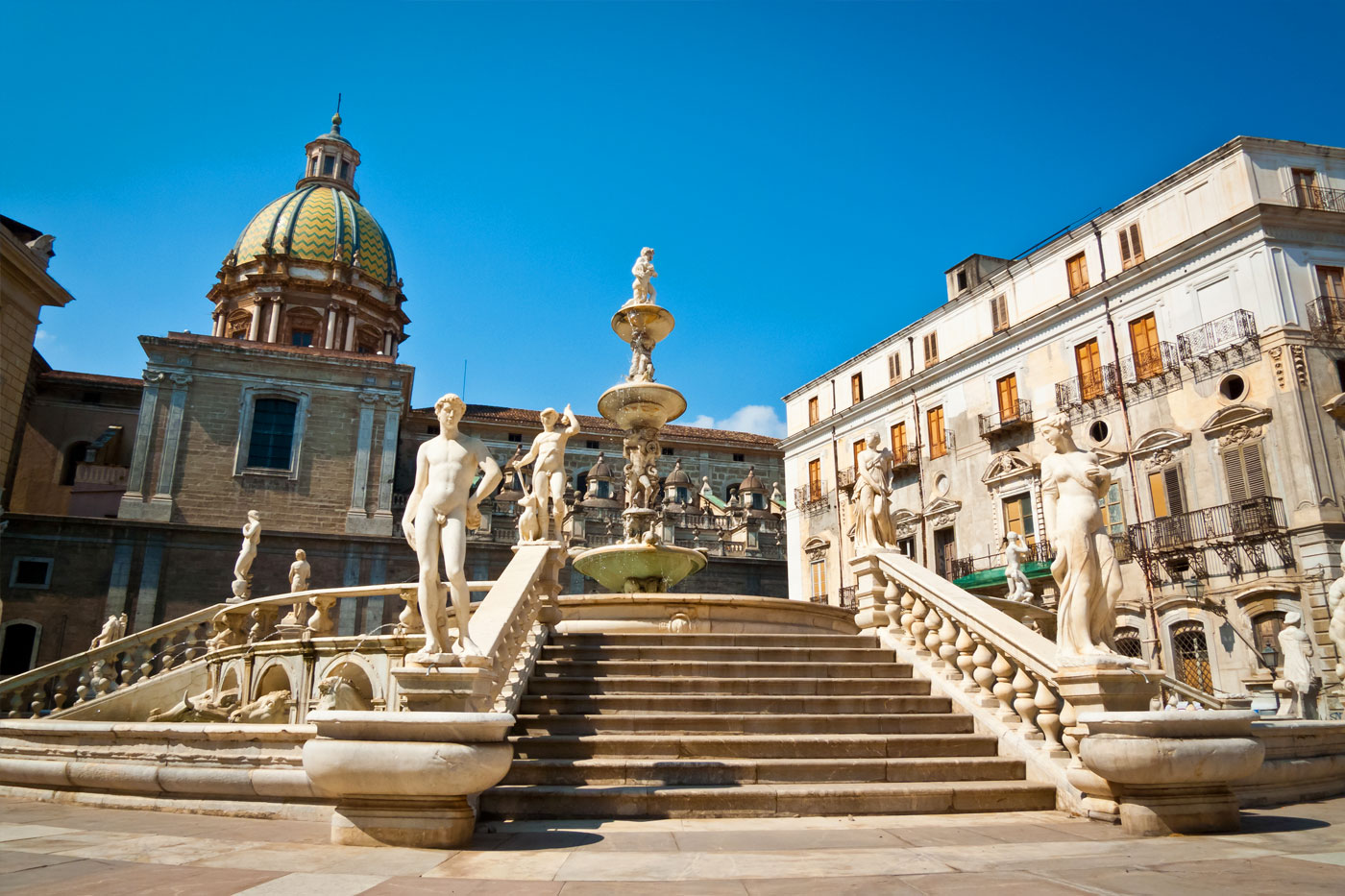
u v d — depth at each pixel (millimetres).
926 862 5441
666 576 16125
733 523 54875
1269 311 27297
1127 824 6723
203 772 8000
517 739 8188
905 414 41031
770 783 7898
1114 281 31906
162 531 40938
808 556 46094
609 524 50406
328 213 57312
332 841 6195
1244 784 8188
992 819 7254
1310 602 25094
